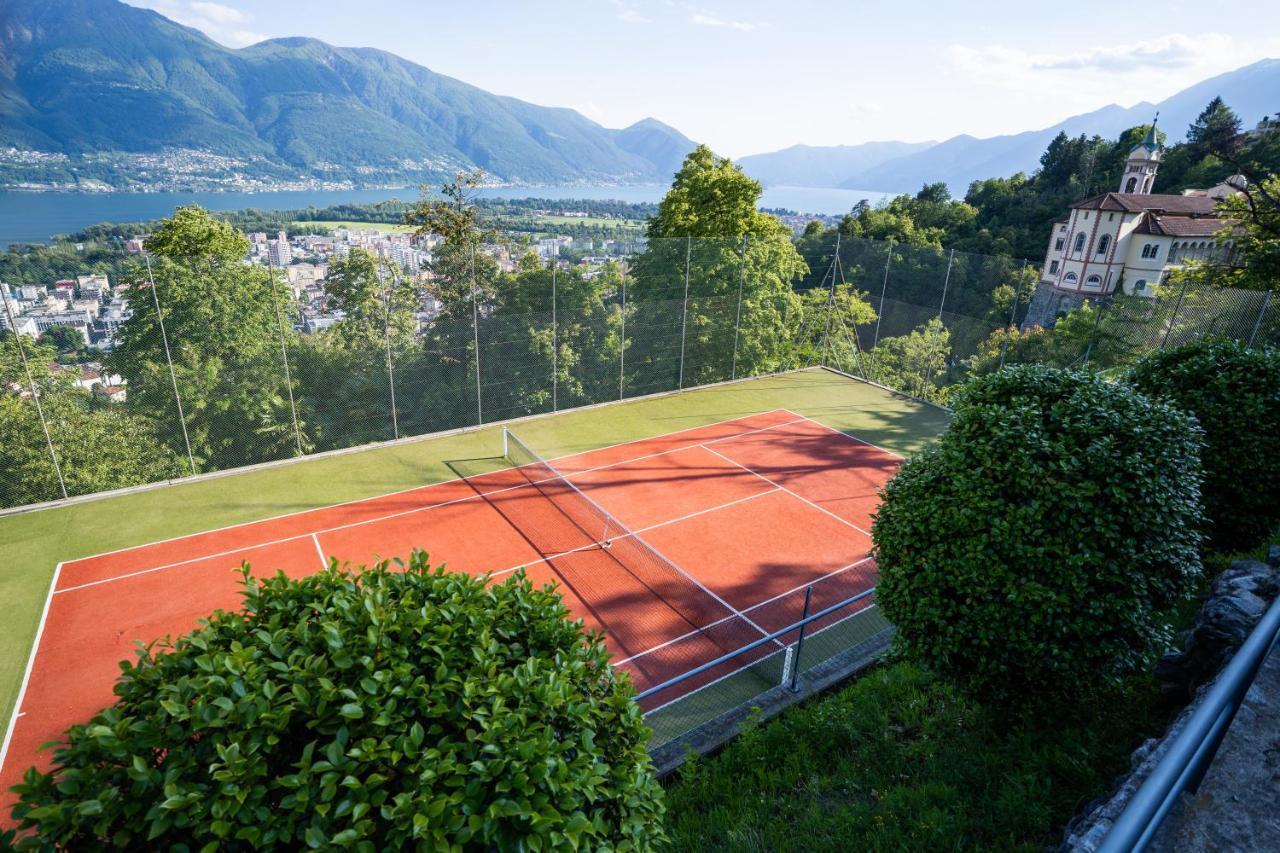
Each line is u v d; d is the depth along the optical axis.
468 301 22.62
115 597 11.17
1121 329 19.27
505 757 2.84
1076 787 5.14
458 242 30.77
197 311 16.62
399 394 19.72
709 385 23.95
